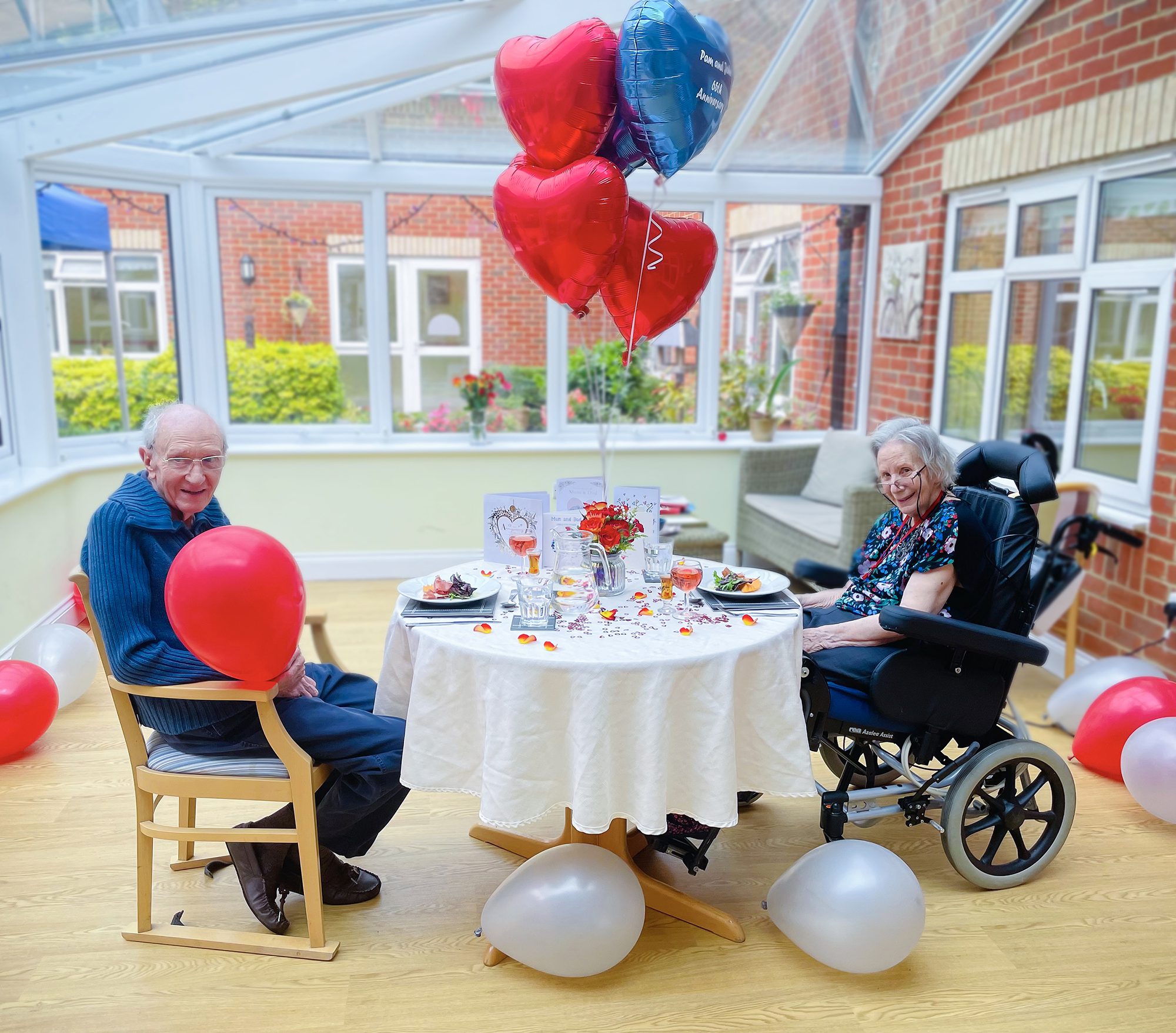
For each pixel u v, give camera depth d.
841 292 5.49
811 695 2.33
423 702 2.06
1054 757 2.38
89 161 4.36
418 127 4.73
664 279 2.39
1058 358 4.04
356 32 3.57
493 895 2.12
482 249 5.16
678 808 2.02
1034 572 2.77
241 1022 1.94
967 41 4.29
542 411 5.39
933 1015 1.98
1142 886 2.44
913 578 2.44
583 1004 2.00
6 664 3.04
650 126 2.20
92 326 4.57
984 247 4.52
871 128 4.96
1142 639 3.52
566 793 1.99
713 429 5.50
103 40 3.03
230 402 5.10
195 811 2.65
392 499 5.18
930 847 2.65
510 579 2.54
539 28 3.41
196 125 4.51
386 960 2.13
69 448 4.50
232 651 1.86
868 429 5.62
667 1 2.13
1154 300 3.47
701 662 1.96
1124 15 3.46
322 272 5.05
